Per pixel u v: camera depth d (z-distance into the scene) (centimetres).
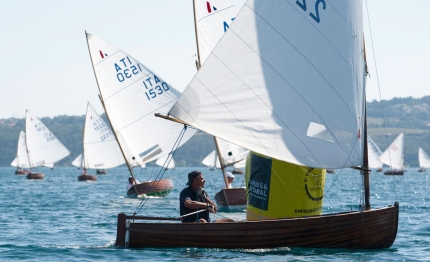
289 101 3522
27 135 18700
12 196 9075
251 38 3541
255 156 3647
